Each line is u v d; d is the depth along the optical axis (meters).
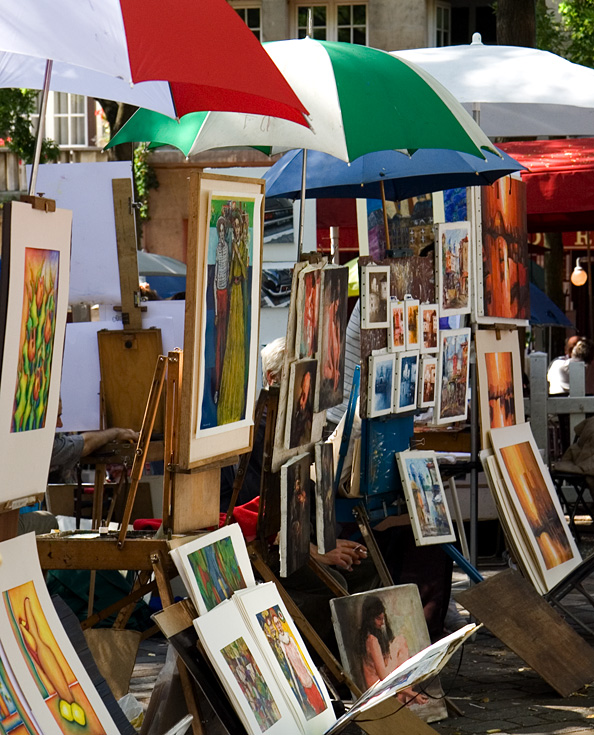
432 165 7.34
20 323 3.65
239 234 4.91
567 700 6.02
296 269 5.26
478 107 8.91
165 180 22.02
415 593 5.89
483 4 24.12
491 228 7.89
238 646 4.48
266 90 3.71
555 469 9.67
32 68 5.98
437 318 7.09
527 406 11.41
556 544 7.81
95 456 5.96
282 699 4.58
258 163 21.56
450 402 7.32
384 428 6.42
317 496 5.64
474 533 7.99
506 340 8.16
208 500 4.99
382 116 5.51
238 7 23.30
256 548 5.34
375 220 8.45
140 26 3.48
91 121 24.30
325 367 5.73
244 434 5.16
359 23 23.38
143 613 7.28
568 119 9.94
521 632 6.30
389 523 6.81
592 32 19.75
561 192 10.14
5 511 3.72
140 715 4.73
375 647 5.59
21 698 3.46
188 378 4.55
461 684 6.35
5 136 19.84
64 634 3.82
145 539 4.62
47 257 3.83
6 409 3.61
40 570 3.84
